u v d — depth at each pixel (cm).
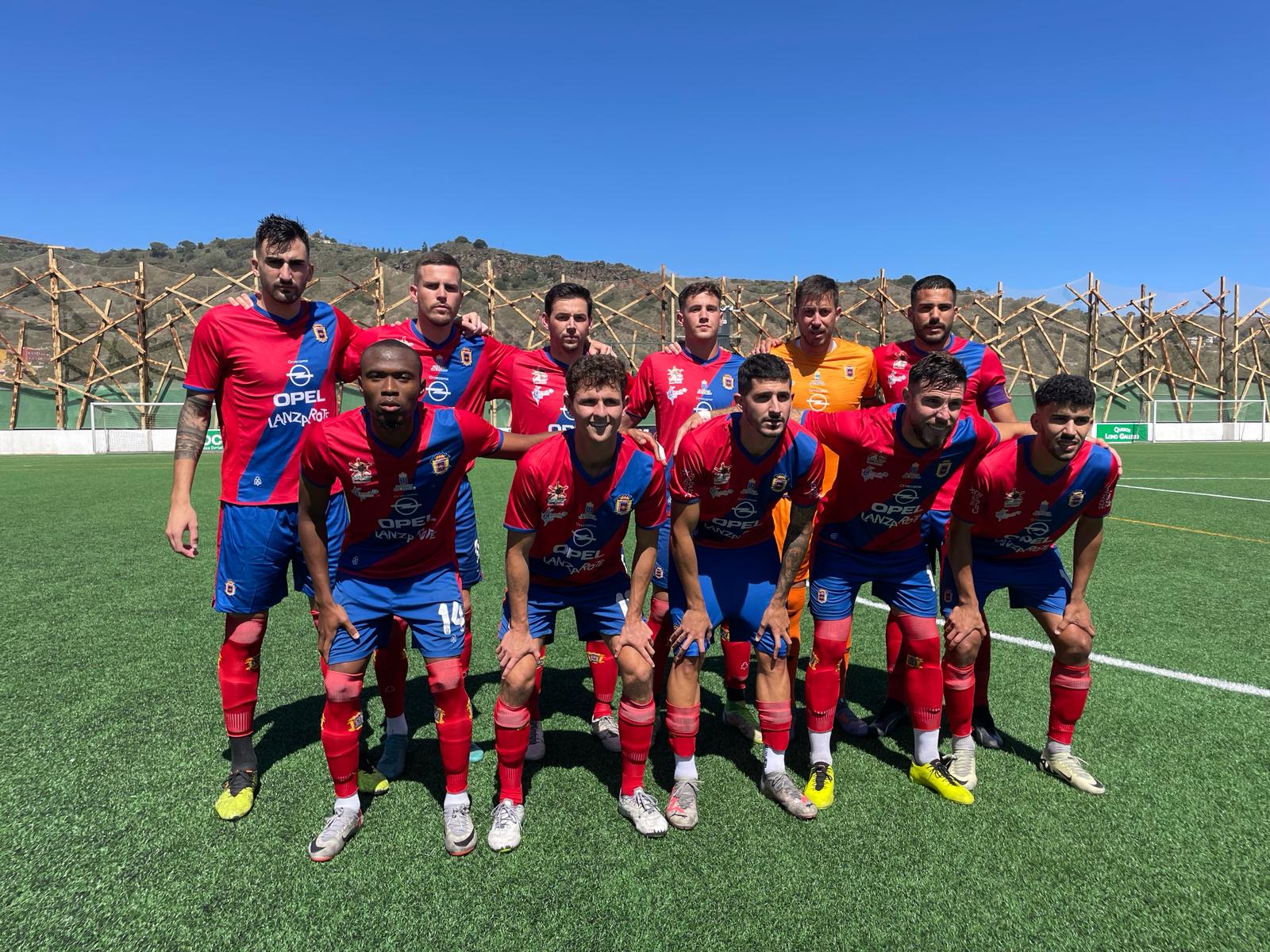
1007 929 185
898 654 311
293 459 264
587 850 220
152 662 375
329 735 223
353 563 236
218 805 239
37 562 602
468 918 188
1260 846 220
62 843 220
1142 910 192
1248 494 1046
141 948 178
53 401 2389
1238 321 2875
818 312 335
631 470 231
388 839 226
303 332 269
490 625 457
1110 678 355
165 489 1107
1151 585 531
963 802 247
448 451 228
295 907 193
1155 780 261
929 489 256
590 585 257
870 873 208
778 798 245
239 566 255
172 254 8962
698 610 248
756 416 222
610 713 309
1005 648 406
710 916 189
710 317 336
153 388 2486
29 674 358
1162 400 2858
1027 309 3000
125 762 272
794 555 247
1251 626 434
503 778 232
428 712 337
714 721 329
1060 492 253
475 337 333
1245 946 179
